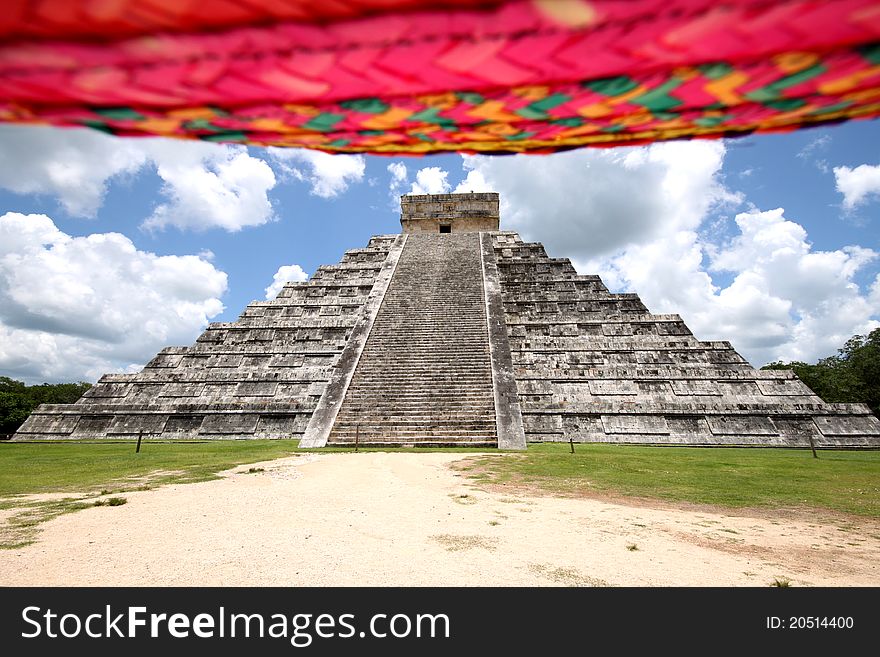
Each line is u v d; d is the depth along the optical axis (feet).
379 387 65.05
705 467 41.09
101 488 31.81
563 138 5.60
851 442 61.82
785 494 30.94
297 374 76.74
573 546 20.43
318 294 97.09
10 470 39.27
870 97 4.24
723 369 72.33
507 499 29.14
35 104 3.88
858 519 25.26
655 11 2.61
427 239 115.44
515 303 89.86
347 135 5.36
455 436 56.34
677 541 21.30
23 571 17.54
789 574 17.61
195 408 73.05
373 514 25.44
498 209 134.21
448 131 5.19
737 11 2.68
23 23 2.53
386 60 3.38
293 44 2.99
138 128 4.73
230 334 86.48
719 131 5.33
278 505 27.27
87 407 74.84
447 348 73.00
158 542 20.66
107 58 3.07
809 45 3.07
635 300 87.40
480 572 17.57
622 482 34.53
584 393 71.51
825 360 151.53
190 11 2.54
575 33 2.95
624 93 4.10
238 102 4.14
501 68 3.51
